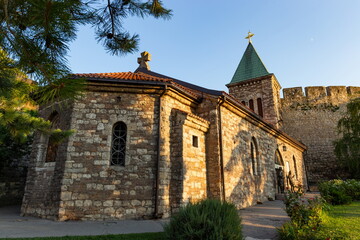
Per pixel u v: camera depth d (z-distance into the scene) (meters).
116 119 9.68
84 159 8.97
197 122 10.87
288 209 7.27
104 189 8.78
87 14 3.47
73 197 8.52
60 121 9.88
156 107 10.16
